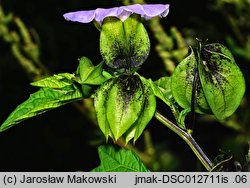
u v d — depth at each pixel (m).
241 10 0.55
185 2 0.62
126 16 0.23
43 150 0.70
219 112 0.24
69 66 0.67
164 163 0.58
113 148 0.27
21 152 0.70
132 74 0.23
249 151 0.24
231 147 0.58
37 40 0.57
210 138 0.60
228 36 0.56
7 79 0.70
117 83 0.23
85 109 0.54
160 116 0.25
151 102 0.23
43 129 0.69
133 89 0.23
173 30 0.50
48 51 0.66
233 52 0.55
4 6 0.64
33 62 0.57
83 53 0.67
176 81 0.24
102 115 0.23
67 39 0.67
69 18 0.22
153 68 0.61
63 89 0.24
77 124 0.67
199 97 0.25
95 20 0.24
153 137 0.61
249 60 0.56
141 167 0.26
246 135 0.54
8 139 0.71
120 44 0.23
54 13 0.67
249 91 0.58
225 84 0.24
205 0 0.61
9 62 0.68
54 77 0.24
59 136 0.68
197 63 0.24
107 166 0.27
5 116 0.70
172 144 0.61
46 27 0.66
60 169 0.69
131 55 0.23
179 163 0.59
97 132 0.53
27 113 0.23
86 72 0.23
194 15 0.62
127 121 0.23
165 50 0.50
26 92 0.70
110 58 0.23
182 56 0.50
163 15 0.24
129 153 0.27
